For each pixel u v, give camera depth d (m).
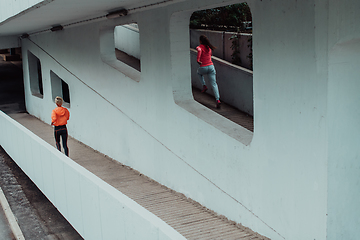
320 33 3.73
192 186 6.34
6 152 10.42
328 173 3.89
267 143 4.63
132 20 7.41
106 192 3.82
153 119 7.25
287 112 4.28
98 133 9.81
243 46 9.16
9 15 8.26
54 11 7.34
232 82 9.25
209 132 5.73
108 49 9.11
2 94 19.95
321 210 4.01
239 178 5.22
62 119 8.62
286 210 4.47
